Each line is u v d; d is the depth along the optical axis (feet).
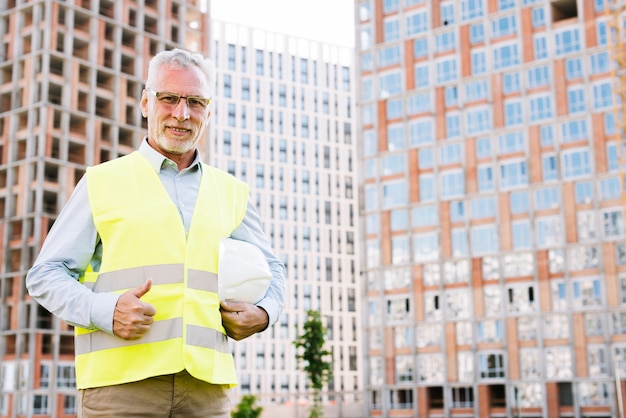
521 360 267.18
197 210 13.78
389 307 294.25
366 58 314.55
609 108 265.34
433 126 295.69
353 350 465.88
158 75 13.58
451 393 277.44
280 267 15.12
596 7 272.51
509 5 288.51
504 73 285.02
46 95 276.00
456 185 288.92
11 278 269.85
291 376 440.86
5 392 261.03
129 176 13.67
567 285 263.49
